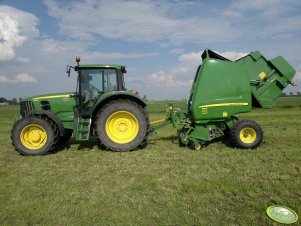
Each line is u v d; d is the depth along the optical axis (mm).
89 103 8188
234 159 6504
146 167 6098
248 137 7703
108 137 7734
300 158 6457
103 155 7383
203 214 3848
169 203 4203
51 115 7785
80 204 4262
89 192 4746
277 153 6980
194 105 7715
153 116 23312
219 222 3629
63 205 4250
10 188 5035
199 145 7695
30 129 7734
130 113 7742
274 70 8234
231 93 7828
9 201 4449
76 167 6320
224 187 4691
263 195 4402
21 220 3826
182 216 3814
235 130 7621
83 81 8266
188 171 5656
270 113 21328
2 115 31641
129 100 7930
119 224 3658
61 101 8336
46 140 7695
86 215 3922
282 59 8250
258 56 8180
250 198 4305
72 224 3688
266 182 4891
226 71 7812
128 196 4527
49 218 3861
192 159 6648
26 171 6105
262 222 3611
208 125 7961
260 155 6820
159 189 4777
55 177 5605
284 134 9898
